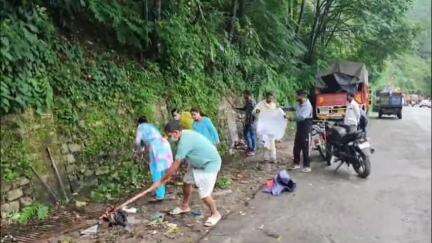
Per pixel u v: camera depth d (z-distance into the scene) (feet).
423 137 57.16
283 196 27.58
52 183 24.35
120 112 30.19
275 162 38.11
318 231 21.63
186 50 37.11
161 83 35.53
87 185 26.43
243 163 37.73
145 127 26.11
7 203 21.74
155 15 35.19
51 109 25.23
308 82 62.28
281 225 22.43
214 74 44.70
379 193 28.32
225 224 22.43
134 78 32.78
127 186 28.60
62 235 20.57
